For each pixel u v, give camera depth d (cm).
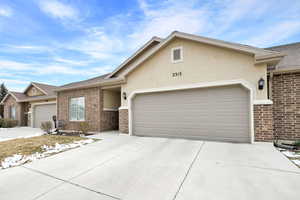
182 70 786
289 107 673
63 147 668
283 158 475
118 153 570
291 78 675
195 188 312
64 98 1251
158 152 568
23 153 582
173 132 819
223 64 698
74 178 371
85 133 1027
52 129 1311
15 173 407
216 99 727
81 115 1167
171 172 391
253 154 514
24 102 1830
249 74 652
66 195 298
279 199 272
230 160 465
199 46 750
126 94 945
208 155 515
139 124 914
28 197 294
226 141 700
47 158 527
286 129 674
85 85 1084
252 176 359
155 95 872
